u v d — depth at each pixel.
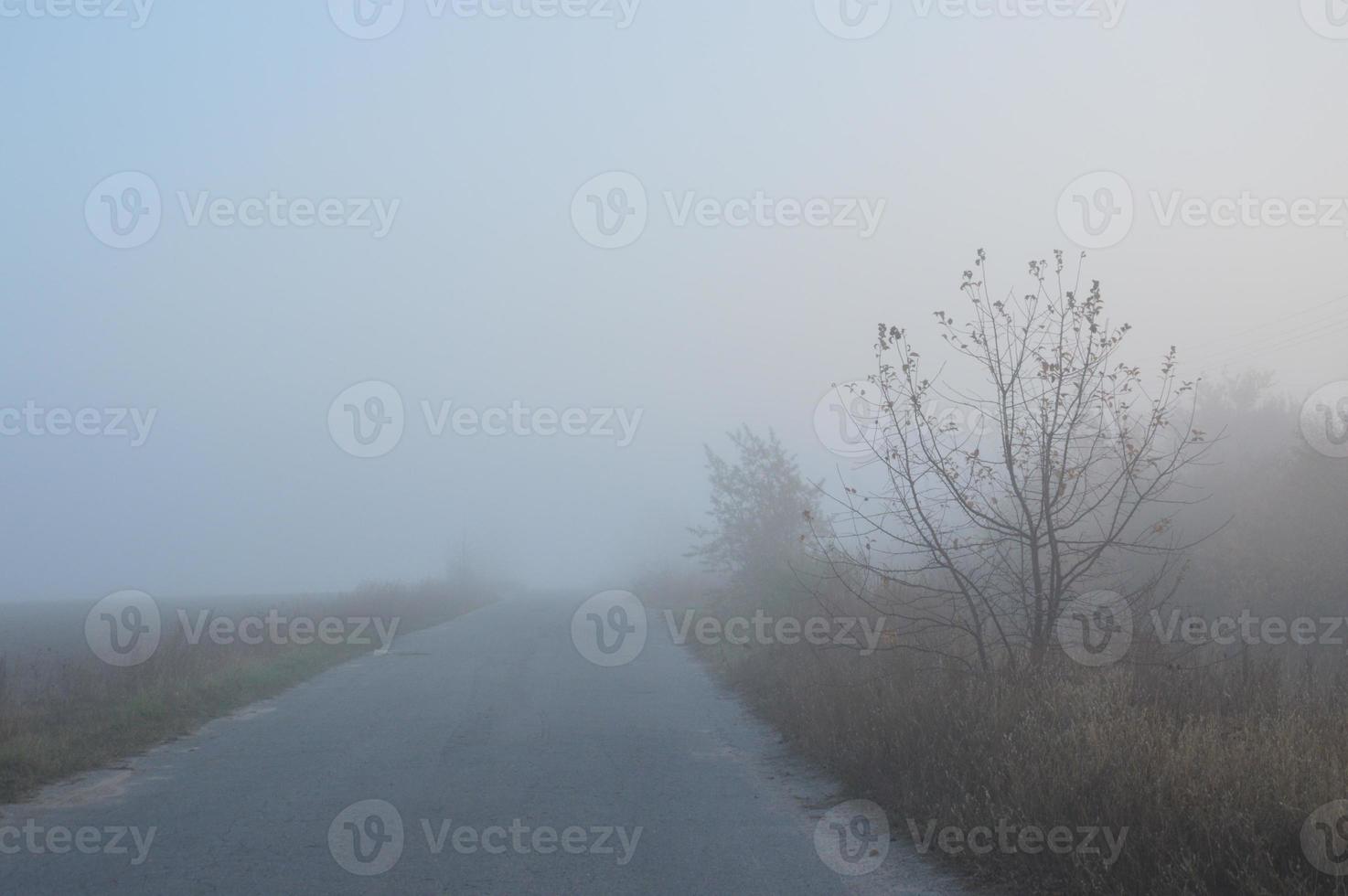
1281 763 7.07
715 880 7.00
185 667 17.48
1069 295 11.45
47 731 12.25
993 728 8.98
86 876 7.05
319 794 9.59
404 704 15.91
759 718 14.32
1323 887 5.78
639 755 11.55
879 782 9.20
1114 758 7.56
